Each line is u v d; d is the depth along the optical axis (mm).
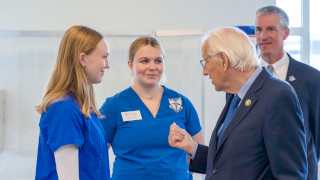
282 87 1438
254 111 1468
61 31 3646
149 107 2490
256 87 1513
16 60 3668
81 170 1646
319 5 4258
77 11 4168
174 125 1915
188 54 3775
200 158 1868
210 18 4238
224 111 1717
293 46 4281
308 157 2326
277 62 2586
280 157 1373
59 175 1560
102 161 1806
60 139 1558
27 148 3676
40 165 1666
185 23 4238
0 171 3656
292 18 4309
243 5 4250
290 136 1380
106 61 1874
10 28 4168
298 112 1413
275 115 1396
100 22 4180
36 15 4168
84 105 1695
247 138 1447
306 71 2402
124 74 3754
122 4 4188
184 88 3793
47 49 3672
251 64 1534
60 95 1645
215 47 1554
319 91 2346
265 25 2570
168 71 3789
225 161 1494
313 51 4270
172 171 2377
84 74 1724
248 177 1438
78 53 1710
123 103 2484
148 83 2438
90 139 1696
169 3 4215
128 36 3705
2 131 3652
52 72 1739
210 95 4199
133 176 2350
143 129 2400
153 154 2373
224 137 1521
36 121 3678
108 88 3754
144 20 4203
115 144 2445
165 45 3779
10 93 3672
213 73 1591
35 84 3678
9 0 4156
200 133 2631
